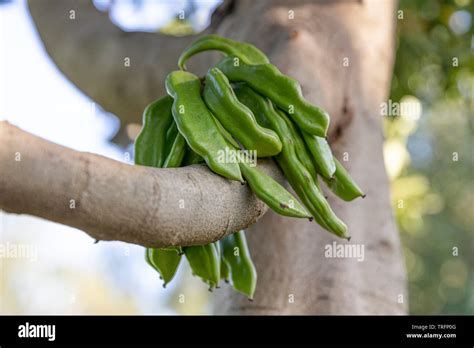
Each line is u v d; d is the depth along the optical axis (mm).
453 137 5062
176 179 1112
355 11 1944
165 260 1341
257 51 1379
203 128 1230
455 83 2842
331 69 1826
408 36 2744
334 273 1807
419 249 5336
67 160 1031
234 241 1372
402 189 3320
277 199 1194
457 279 5320
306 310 1794
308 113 1281
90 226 1052
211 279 1311
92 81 2264
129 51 2209
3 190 1006
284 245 1807
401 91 2803
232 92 1249
